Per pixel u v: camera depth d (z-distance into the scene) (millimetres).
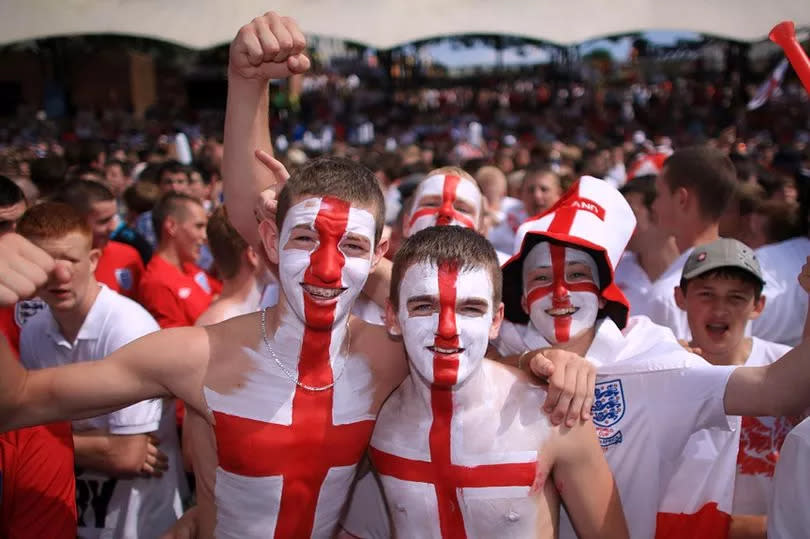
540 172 5551
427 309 1778
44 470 2133
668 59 26109
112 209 4324
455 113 24719
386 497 1911
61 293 2508
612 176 8805
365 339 1963
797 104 17078
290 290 1790
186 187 5980
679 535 2266
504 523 1823
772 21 7004
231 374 1837
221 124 20391
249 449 1816
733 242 2639
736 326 2617
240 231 2268
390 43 7254
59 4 6762
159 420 2695
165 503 2846
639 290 3912
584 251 2209
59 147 12891
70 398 1726
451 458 1831
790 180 6113
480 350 1782
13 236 1556
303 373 1846
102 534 2756
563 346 2209
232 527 1874
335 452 1864
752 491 2537
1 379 1650
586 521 1894
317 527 1904
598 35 7219
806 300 3342
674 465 2283
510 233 5863
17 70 22188
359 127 20234
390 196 6969
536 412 1864
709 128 18594
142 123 19281
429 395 1839
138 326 2670
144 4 6801
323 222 1762
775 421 2521
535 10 7238
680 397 2078
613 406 2146
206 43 6871
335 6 7191
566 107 22484
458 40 15258
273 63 2035
